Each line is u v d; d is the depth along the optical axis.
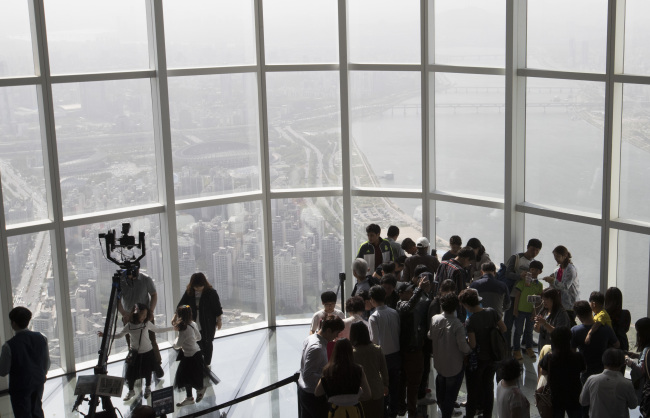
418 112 10.25
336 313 7.71
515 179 9.44
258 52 10.19
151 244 9.99
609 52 8.27
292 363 9.42
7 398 8.89
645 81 7.99
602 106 8.48
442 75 10.02
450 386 7.18
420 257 8.89
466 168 10.05
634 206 8.35
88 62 9.34
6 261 8.88
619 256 8.55
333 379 6.09
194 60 9.98
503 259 9.74
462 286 8.18
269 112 10.34
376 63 10.29
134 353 8.55
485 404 7.19
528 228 9.50
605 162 8.45
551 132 9.10
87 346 9.66
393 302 7.76
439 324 7.16
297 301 10.80
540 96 9.14
